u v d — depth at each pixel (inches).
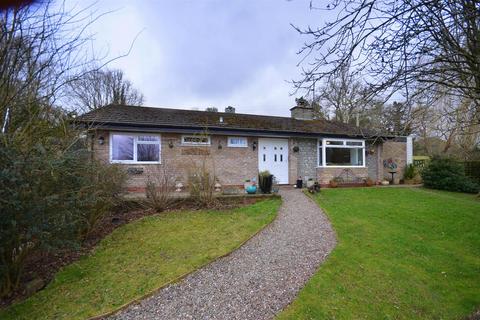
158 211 316.2
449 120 166.7
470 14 96.7
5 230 145.1
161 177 365.7
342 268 179.6
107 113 439.5
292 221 282.5
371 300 149.0
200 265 184.4
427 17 106.9
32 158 151.3
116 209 310.0
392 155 637.9
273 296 149.9
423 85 127.4
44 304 150.9
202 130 458.9
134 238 241.1
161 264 189.8
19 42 148.5
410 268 185.6
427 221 291.4
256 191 393.4
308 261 191.2
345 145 573.3
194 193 335.0
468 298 157.8
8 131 162.2
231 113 617.3
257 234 244.5
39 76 171.0
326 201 378.6
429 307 147.6
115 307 143.0
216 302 145.3
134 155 430.0
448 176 519.2
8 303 157.8
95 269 189.0
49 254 209.2
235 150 497.7
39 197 157.1
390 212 323.3
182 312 137.6
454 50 107.4
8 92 153.3
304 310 136.9
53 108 196.5
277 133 518.6
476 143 428.1
